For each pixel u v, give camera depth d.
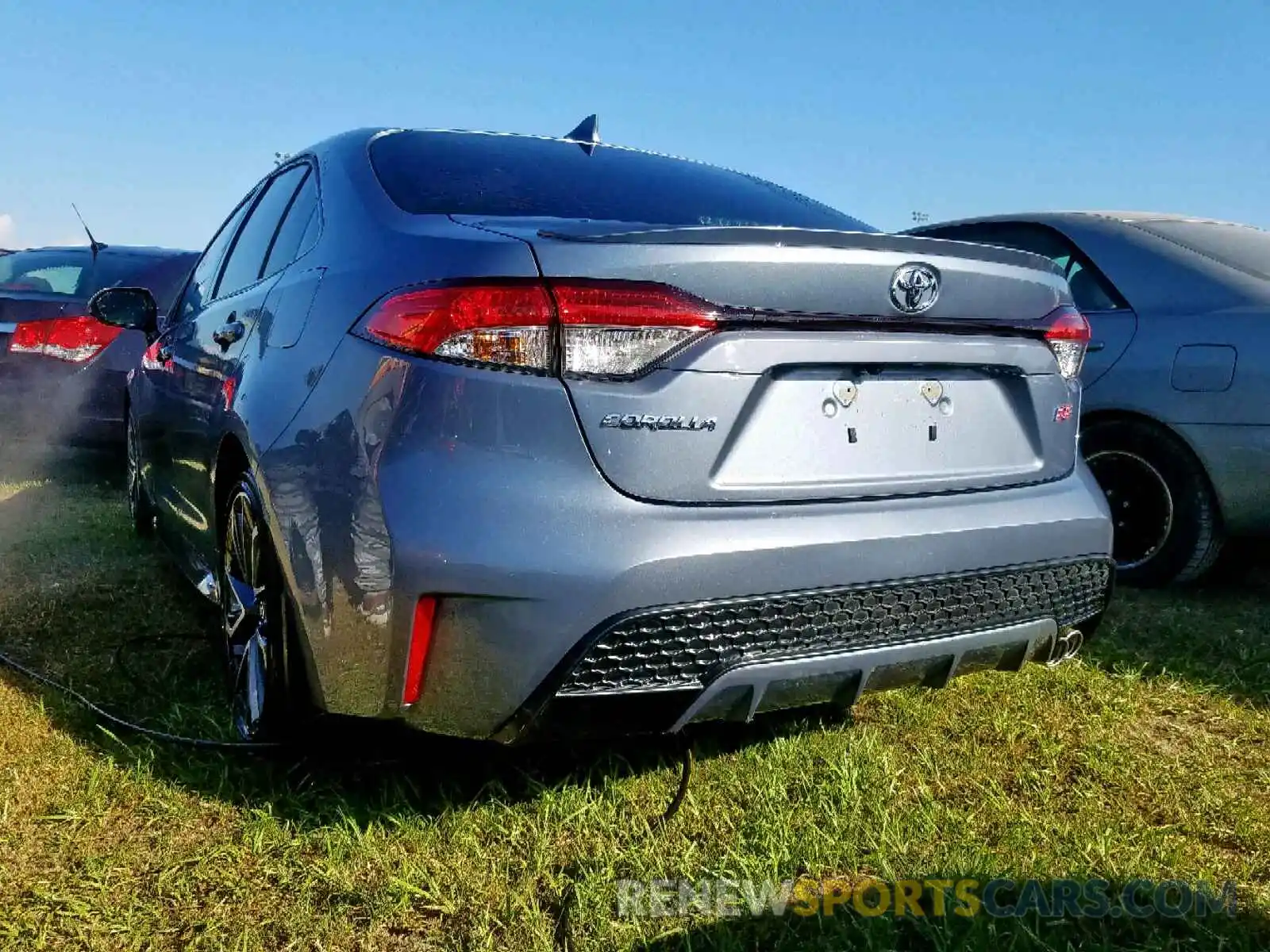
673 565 1.75
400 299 1.86
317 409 1.96
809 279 1.87
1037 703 2.81
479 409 1.74
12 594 3.63
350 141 2.67
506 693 1.75
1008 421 2.23
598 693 1.78
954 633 2.08
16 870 1.93
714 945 1.74
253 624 2.37
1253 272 3.80
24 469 6.43
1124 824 2.19
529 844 2.04
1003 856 2.04
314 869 1.94
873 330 1.97
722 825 2.12
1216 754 2.54
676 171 2.88
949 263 2.03
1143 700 2.86
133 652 3.07
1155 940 1.78
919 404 2.09
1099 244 4.14
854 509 1.94
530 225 2.00
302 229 2.62
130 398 4.48
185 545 3.40
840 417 1.97
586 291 1.75
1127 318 3.92
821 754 2.43
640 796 2.23
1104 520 2.30
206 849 2.00
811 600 1.87
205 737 2.44
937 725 2.65
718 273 1.81
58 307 5.83
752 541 1.81
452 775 2.28
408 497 1.75
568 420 1.75
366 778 2.25
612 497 1.76
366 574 1.79
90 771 2.27
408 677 1.79
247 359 2.44
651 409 1.77
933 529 2.00
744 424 1.86
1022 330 2.21
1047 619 2.22
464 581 1.71
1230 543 4.35
